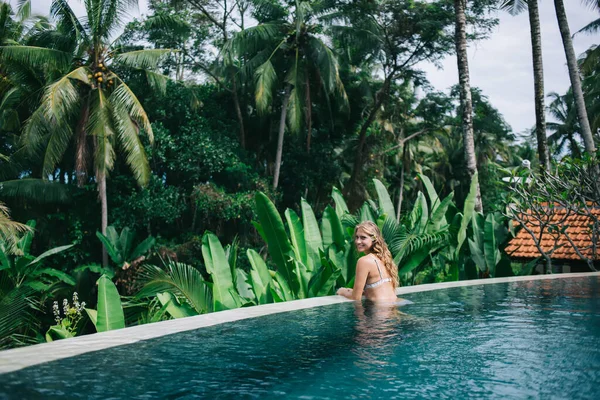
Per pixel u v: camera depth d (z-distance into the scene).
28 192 22.14
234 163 25.03
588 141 14.80
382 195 9.62
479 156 45.66
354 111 30.11
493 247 10.45
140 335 3.21
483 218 11.13
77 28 19.97
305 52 25.12
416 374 2.37
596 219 10.30
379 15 26.58
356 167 30.11
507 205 10.55
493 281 6.93
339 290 5.32
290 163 28.41
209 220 24.70
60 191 22.73
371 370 2.44
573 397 2.04
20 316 7.51
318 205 31.62
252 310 4.34
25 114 25.64
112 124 20.12
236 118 28.75
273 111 28.89
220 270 6.98
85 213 23.94
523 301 4.96
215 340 3.10
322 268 7.61
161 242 23.86
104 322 5.73
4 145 26.53
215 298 6.79
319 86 26.81
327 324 3.68
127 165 24.55
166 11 26.72
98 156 20.17
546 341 3.10
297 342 3.06
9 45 20.58
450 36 26.50
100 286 5.85
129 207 23.75
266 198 7.41
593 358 2.65
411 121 39.47
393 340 3.13
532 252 14.23
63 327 9.45
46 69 21.48
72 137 23.66
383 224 8.47
